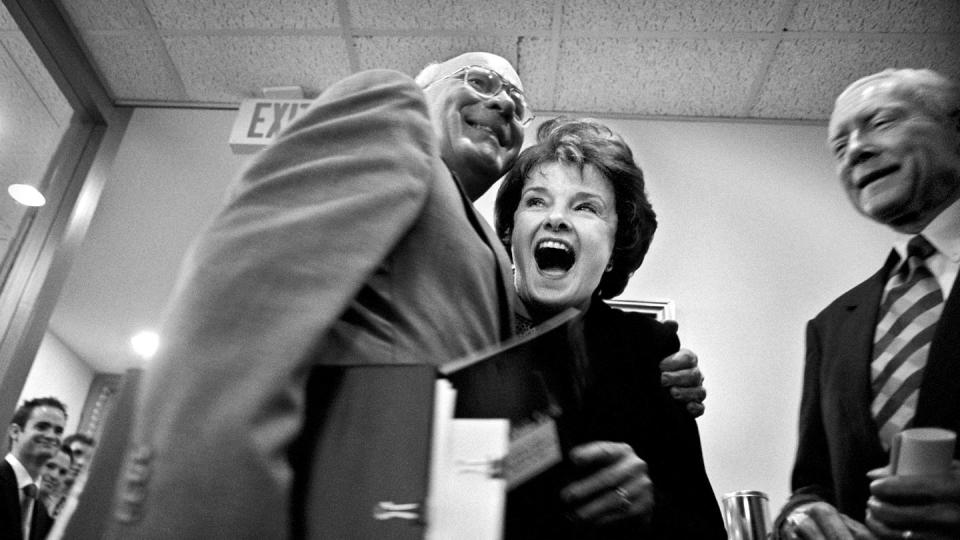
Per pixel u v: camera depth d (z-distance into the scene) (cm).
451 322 71
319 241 60
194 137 220
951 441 95
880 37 183
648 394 111
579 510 79
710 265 167
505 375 70
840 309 121
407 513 52
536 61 201
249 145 210
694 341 156
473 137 112
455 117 112
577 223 119
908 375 104
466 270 76
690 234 173
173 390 52
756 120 204
